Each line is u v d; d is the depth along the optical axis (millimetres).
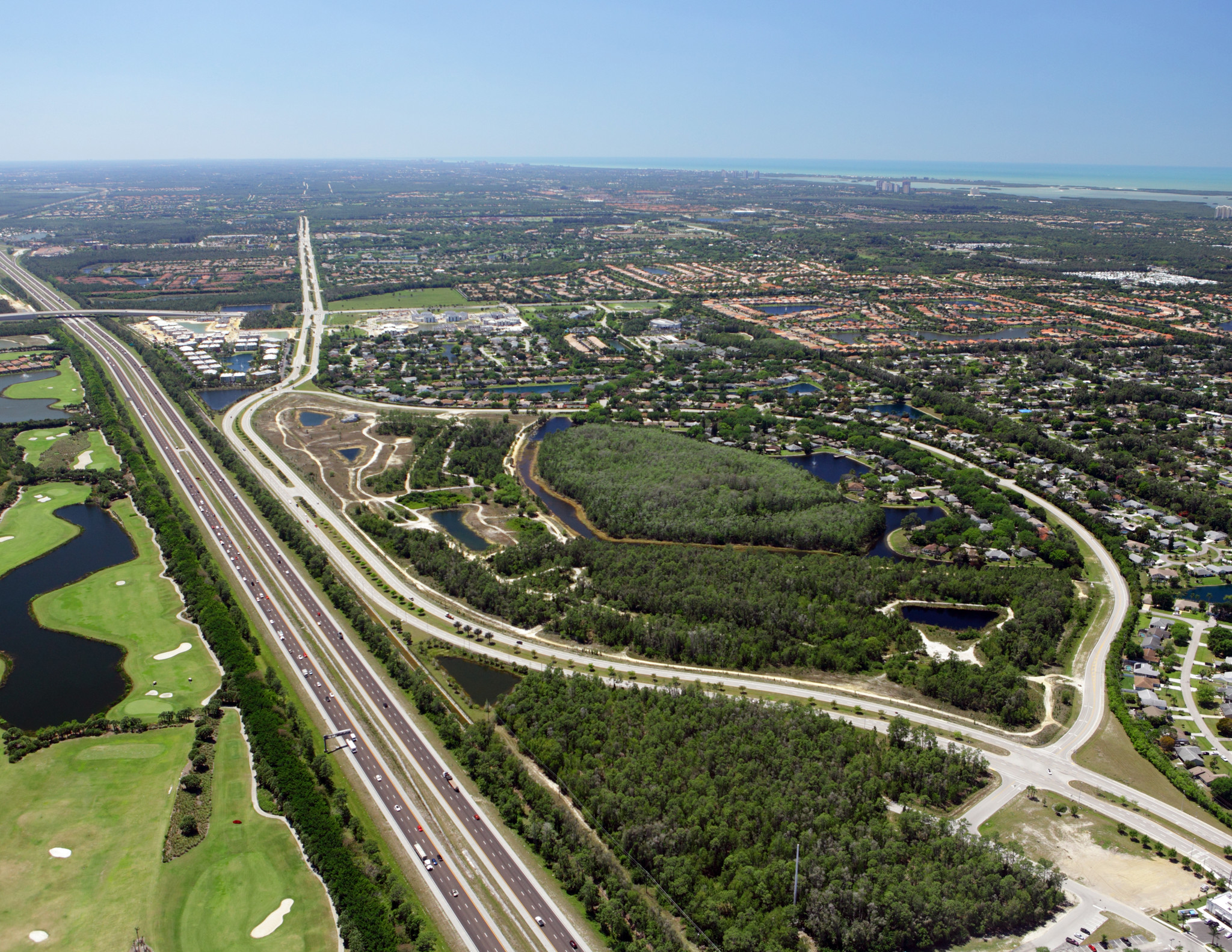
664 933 155875
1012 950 152750
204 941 155500
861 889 157875
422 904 165500
